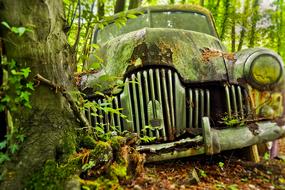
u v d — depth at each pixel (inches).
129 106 113.3
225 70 121.6
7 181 82.8
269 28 428.1
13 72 81.3
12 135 86.9
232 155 123.0
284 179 108.5
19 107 87.4
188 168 110.6
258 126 114.3
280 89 120.0
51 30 90.9
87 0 104.7
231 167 114.4
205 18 168.7
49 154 86.6
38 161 85.3
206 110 119.6
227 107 117.7
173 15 163.8
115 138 96.0
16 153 85.5
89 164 87.4
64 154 88.8
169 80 114.4
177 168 110.2
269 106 118.3
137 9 166.2
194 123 118.3
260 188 101.3
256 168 114.3
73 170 85.6
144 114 112.7
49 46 90.7
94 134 98.8
